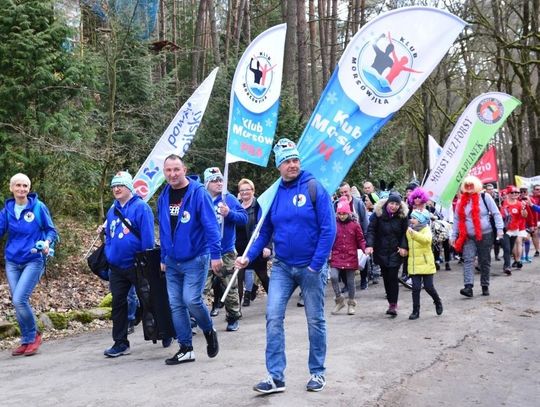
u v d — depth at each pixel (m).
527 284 10.77
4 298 8.94
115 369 5.92
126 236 6.34
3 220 6.89
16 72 10.17
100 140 13.54
